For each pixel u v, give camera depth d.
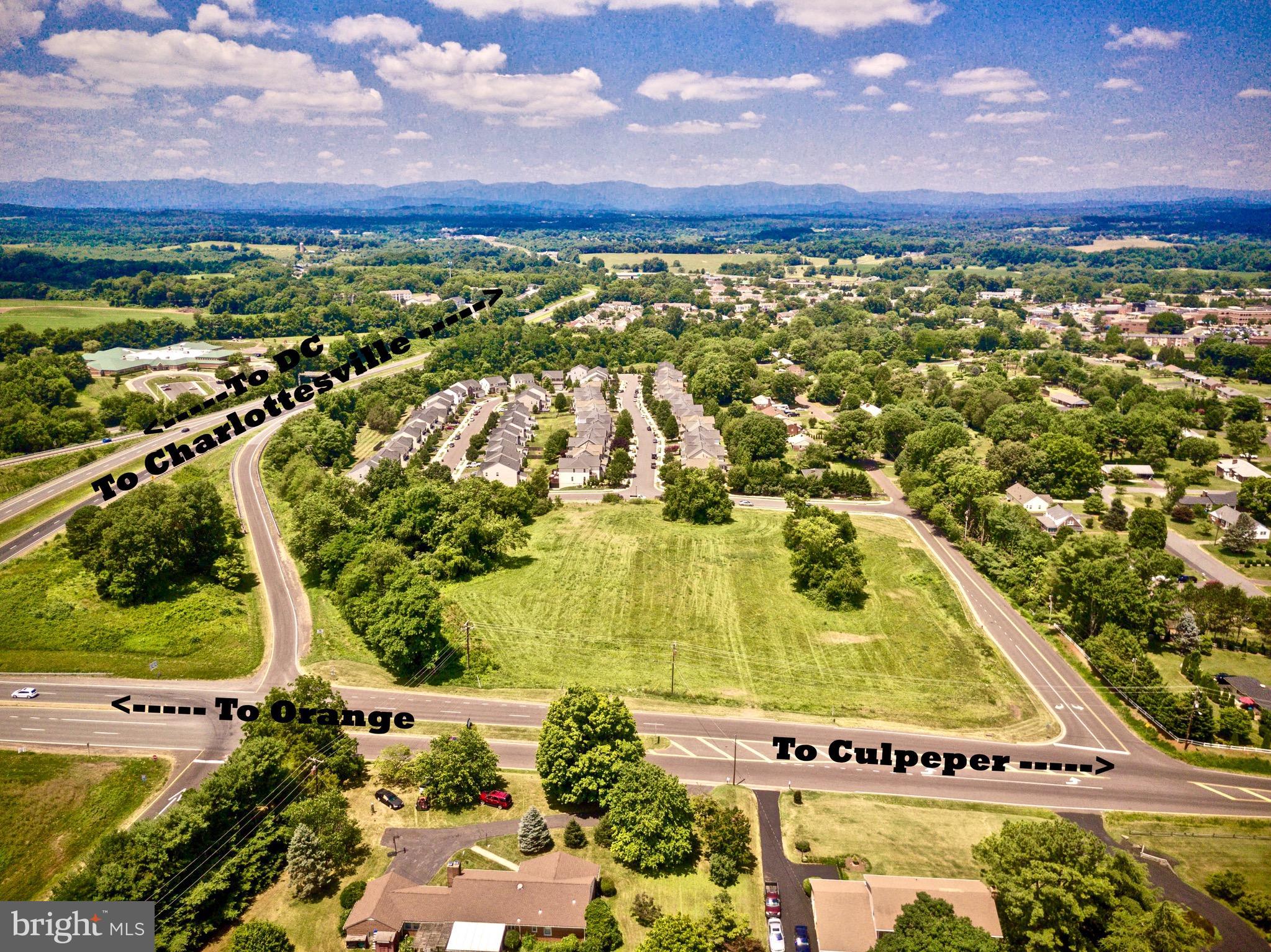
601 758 76.38
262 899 67.88
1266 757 89.31
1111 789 83.69
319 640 110.31
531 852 72.38
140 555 114.56
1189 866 73.62
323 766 78.88
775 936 63.75
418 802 78.81
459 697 97.88
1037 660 108.94
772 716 95.19
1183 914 65.81
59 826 75.00
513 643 110.81
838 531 131.75
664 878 70.44
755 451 190.38
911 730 92.81
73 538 120.62
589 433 198.62
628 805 72.31
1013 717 95.56
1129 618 108.88
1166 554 130.88
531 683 101.31
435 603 103.44
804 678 103.44
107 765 82.75
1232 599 114.44
